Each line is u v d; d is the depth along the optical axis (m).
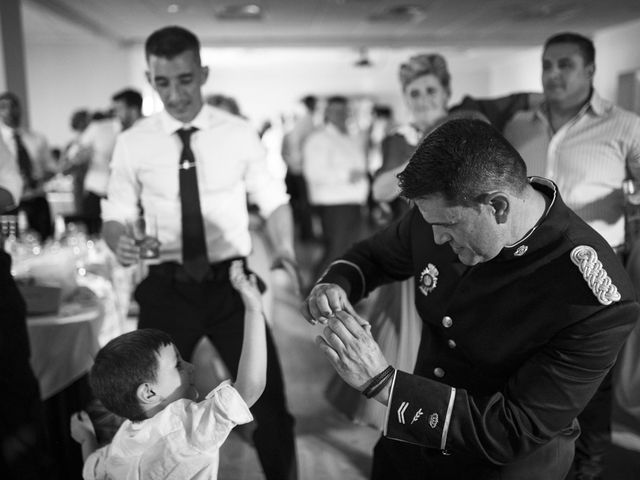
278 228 2.35
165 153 2.15
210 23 10.08
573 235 1.17
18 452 2.11
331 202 5.68
